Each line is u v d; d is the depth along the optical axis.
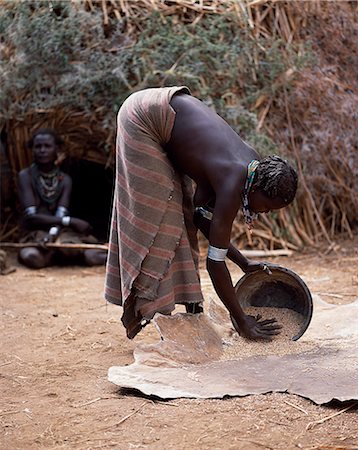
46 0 6.88
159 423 2.89
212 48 6.79
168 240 3.65
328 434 2.77
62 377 3.51
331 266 6.37
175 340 3.58
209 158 3.48
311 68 7.23
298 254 6.91
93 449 2.68
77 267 6.62
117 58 6.74
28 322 4.59
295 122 7.25
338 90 7.36
